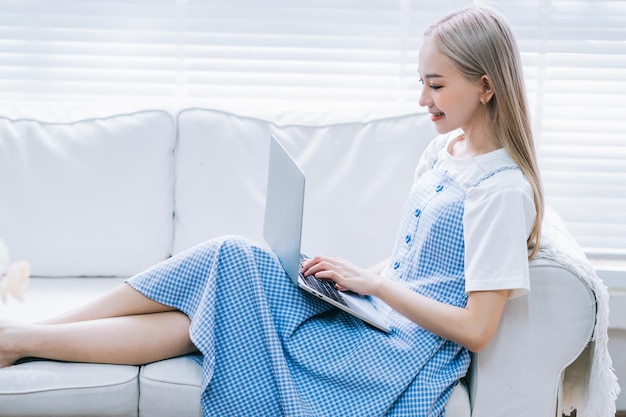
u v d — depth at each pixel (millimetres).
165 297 1706
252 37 2396
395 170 2143
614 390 1698
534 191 1644
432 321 1593
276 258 1722
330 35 2406
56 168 2117
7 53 2385
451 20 1689
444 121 1723
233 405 1623
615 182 2471
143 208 2143
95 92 2414
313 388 1630
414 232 1771
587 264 1658
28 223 2104
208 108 2203
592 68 2428
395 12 2400
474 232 1614
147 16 2371
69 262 2131
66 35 2379
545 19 2383
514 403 1678
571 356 1662
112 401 1639
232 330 1646
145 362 1692
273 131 2191
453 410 1649
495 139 1697
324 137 2184
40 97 2416
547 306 1637
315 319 1714
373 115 2223
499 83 1646
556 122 2463
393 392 1608
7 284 1120
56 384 1619
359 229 2129
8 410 1610
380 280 1646
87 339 1654
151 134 2150
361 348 1644
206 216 2158
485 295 1586
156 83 2432
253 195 2152
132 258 2156
